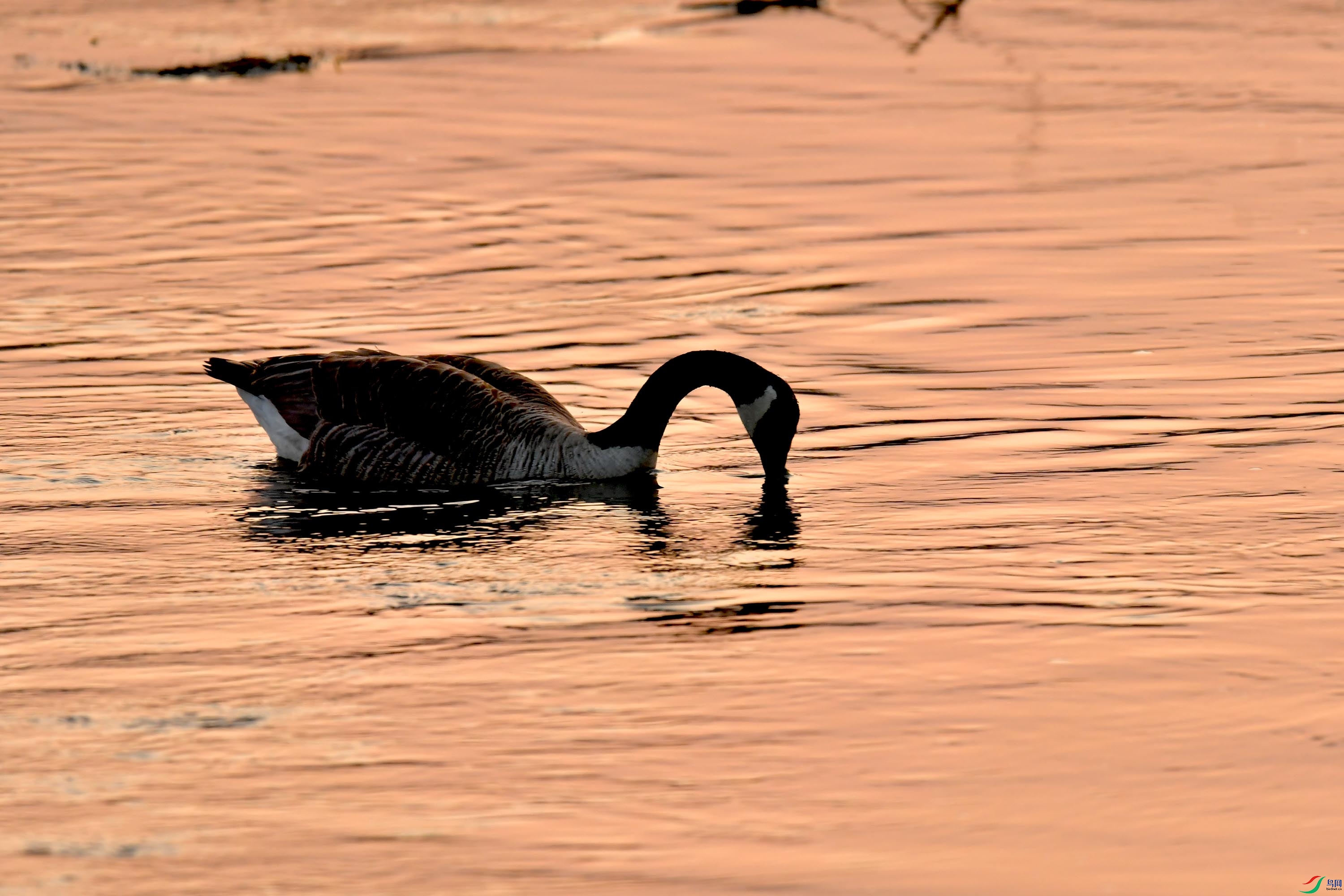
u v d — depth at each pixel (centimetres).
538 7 4097
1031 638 1140
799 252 2298
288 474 1539
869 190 2622
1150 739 983
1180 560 1284
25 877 838
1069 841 873
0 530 1375
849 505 1444
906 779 939
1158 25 3859
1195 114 3089
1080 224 2422
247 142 2917
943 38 3753
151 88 3309
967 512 1412
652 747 980
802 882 838
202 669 1095
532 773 948
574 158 2814
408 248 2319
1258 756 961
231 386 1781
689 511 1441
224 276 2186
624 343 1925
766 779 941
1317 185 2623
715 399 1803
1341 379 1752
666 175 2716
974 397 1723
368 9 4119
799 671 1088
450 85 3338
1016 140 2930
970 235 2377
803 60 3547
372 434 1521
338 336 1944
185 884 834
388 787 931
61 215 2473
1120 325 1961
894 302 2075
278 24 3931
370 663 1106
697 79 3381
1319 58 3503
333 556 1325
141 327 1975
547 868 850
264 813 902
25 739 989
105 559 1313
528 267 2236
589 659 1112
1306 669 1078
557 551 1342
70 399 1727
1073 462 1531
